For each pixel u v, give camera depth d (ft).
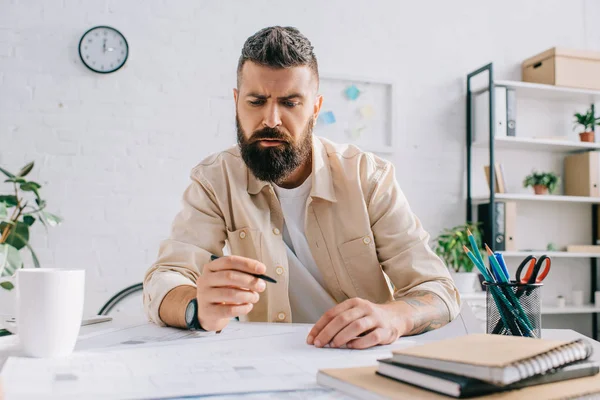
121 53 8.54
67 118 8.34
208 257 3.91
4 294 7.75
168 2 8.86
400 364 1.84
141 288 7.97
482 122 9.82
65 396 1.70
